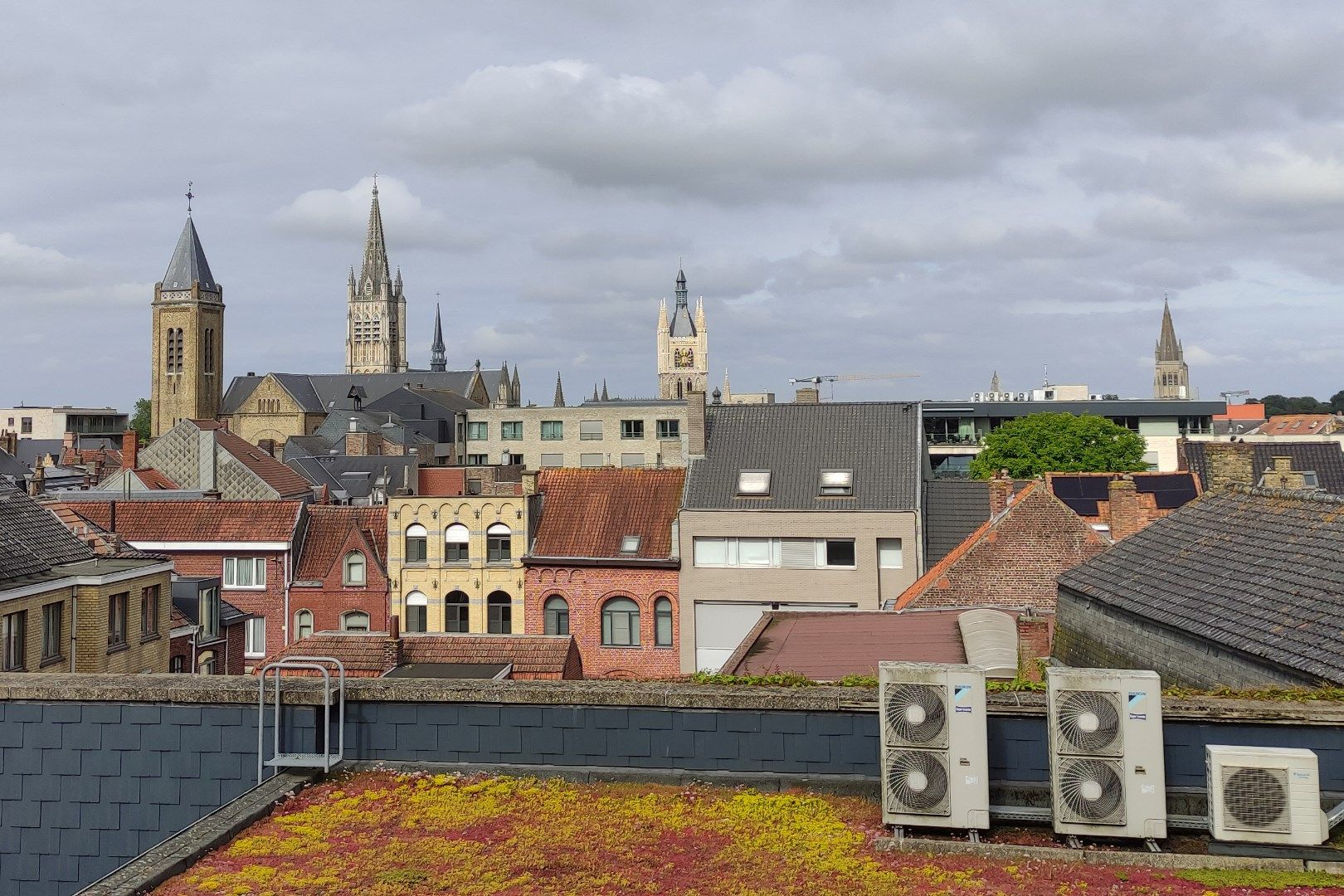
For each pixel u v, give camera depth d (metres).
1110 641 24.28
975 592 36.31
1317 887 10.54
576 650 35.47
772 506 52.09
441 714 13.70
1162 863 11.07
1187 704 12.30
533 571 53.47
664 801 12.70
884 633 28.69
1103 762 11.46
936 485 55.19
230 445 81.31
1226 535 23.53
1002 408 115.56
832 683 13.66
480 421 127.56
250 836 11.87
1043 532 36.47
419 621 54.84
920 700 11.77
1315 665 16.31
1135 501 38.41
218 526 56.62
